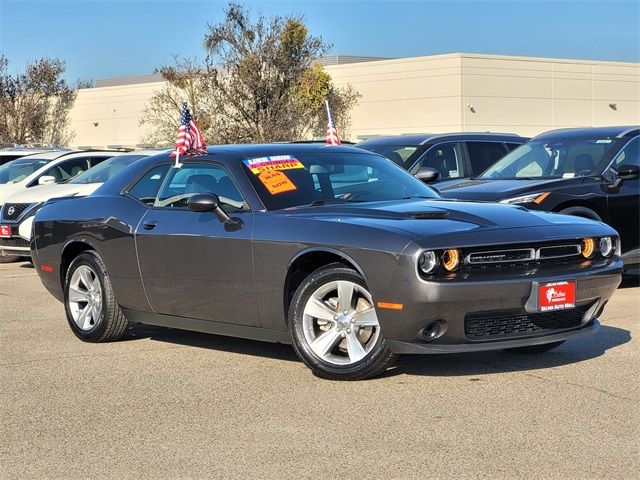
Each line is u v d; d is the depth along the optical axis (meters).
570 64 44.44
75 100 52.38
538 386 5.98
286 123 41.66
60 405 5.88
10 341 7.93
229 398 5.91
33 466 4.75
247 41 42.38
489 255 5.80
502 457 4.66
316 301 6.18
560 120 44.38
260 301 6.45
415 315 5.69
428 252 5.65
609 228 6.45
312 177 6.91
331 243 6.00
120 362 7.05
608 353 6.92
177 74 43.53
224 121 42.41
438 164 12.81
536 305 5.81
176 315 7.14
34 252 8.34
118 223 7.41
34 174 15.54
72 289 7.96
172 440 5.10
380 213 6.27
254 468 4.61
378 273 5.78
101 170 14.34
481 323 5.83
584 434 4.99
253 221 6.48
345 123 44.06
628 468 4.47
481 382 6.11
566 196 9.97
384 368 6.09
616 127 11.23
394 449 4.82
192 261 6.82
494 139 13.31
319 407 5.62
